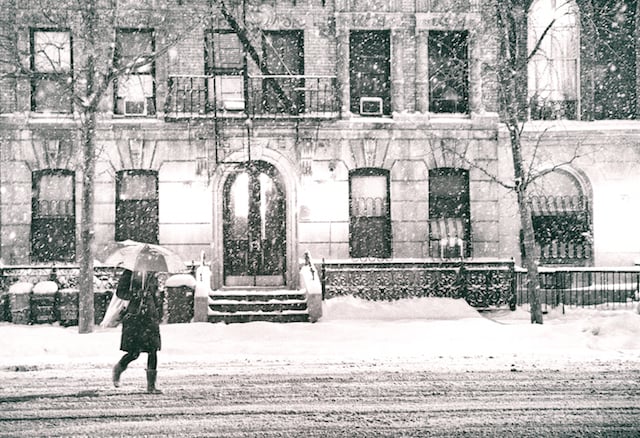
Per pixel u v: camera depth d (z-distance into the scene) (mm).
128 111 23219
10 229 22484
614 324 15898
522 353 14117
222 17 23125
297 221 23156
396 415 8555
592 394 9820
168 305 19812
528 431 7715
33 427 8023
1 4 22328
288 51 23688
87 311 17453
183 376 11562
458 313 20984
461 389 10250
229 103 23203
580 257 23812
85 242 17656
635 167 23875
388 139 23469
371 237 23625
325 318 20453
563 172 24000
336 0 23438
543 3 23969
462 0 23453
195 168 23000
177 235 22938
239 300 20875
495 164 23625
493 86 23734
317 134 23234
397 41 23641
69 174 22938
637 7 24156
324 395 9859
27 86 22688
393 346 15258
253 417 8484
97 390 10328
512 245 23609
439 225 23688
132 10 22781
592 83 23969
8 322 20547
